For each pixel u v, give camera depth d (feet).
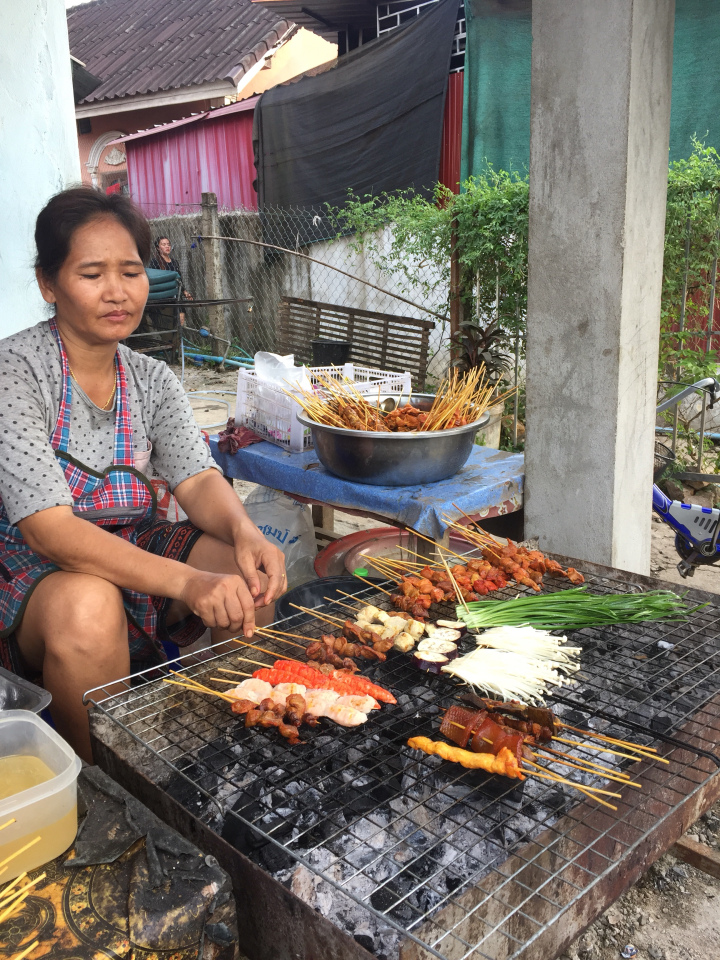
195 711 8.05
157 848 5.76
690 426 23.32
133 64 51.26
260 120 38.17
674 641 9.15
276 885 5.60
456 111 30.99
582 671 8.54
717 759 6.64
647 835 6.42
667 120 11.05
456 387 12.62
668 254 21.71
